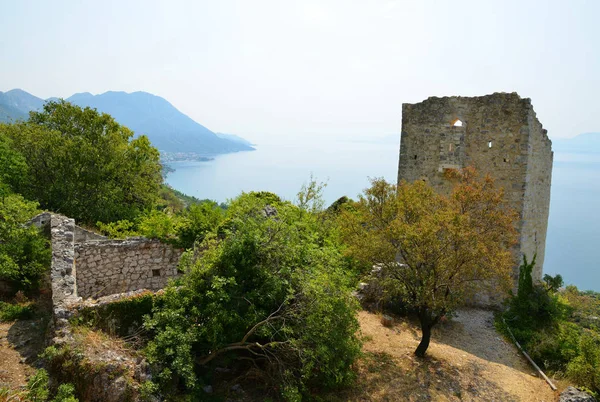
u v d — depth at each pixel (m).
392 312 16.02
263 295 9.64
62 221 14.41
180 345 8.47
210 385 9.32
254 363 9.77
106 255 13.65
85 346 8.23
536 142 18.77
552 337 14.80
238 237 10.33
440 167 19.44
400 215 12.68
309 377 9.67
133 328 9.40
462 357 12.98
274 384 9.55
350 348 9.79
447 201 13.27
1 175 19.38
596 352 12.55
